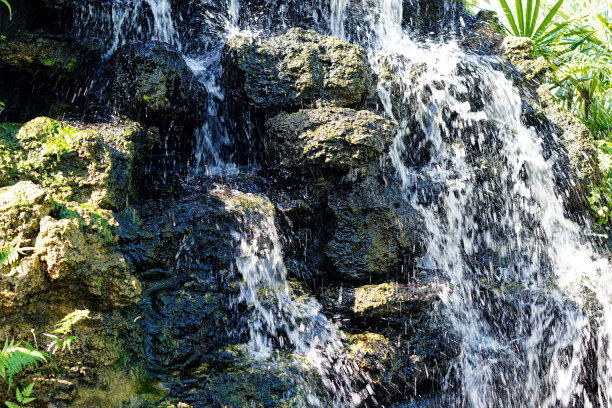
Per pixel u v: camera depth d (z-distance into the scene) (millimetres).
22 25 3826
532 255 4633
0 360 2248
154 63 3779
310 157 3746
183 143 4082
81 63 3906
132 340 2947
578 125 5105
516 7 6387
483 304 4250
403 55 4688
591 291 4438
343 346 3512
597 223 5066
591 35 6723
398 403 3619
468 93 4762
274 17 5016
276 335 3465
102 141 3158
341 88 4105
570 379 4305
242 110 4195
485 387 3998
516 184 4738
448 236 4301
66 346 2543
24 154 2959
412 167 4496
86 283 2594
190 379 2988
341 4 5133
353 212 3875
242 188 3887
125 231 3166
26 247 2479
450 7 5672
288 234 3863
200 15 4828
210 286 3363
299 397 3070
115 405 2645
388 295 3684
